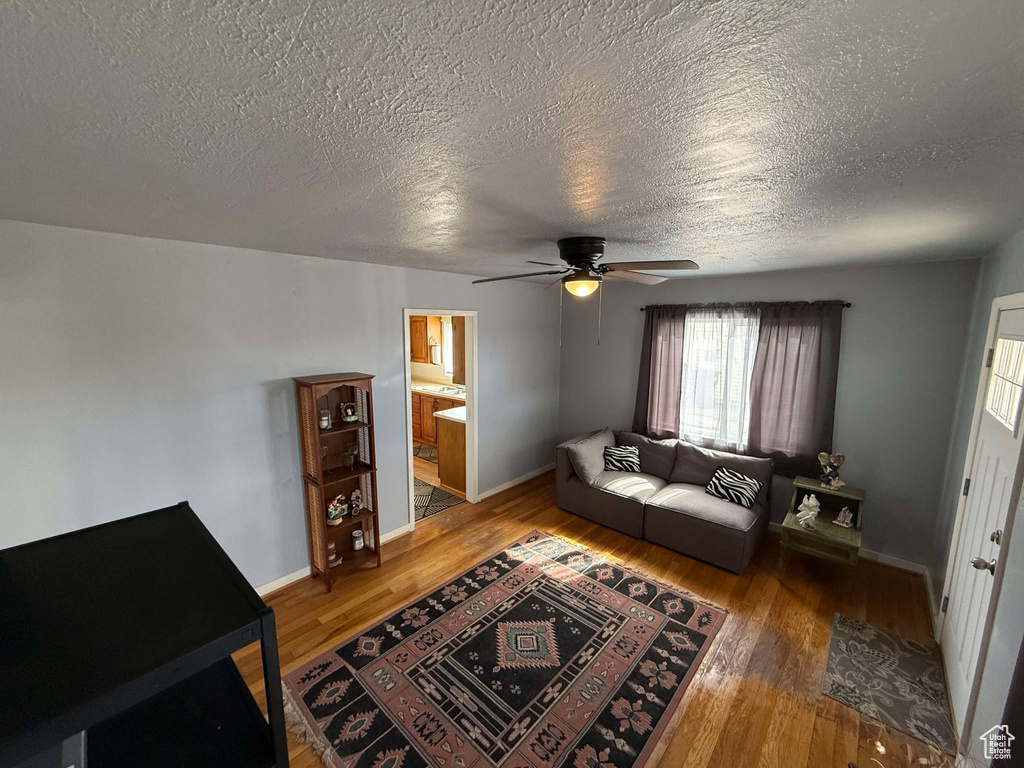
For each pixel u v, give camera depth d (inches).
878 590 122.1
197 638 24.1
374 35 24.9
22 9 21.9
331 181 52.6
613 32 24.7
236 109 34.3
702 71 29.1
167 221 76.1
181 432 101.0
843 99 33.0
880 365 131.9
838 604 116.1
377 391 139.9
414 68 28.6
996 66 28.0
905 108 34.5
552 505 178.7
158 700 30.2
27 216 72.6
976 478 94.0
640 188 55.3
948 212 67.2
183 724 28.3
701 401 167.0
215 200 61.5
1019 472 64.7
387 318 139.9
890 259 116.2
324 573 120.6
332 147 42.1
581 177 51.2
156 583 29.3
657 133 39.2
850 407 138.1
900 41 25.6
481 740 77.8
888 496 134.3
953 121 36.7
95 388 88.4
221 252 103.6
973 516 91.7
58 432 84.8
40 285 80.9
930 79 30.0
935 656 98.1
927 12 22.8
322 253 113.8
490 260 123.3
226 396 107.7
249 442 112.7
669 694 87.5
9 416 79.7
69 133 38.4
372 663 95.0
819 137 40.1
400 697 86.4
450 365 269.0
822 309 137.9
